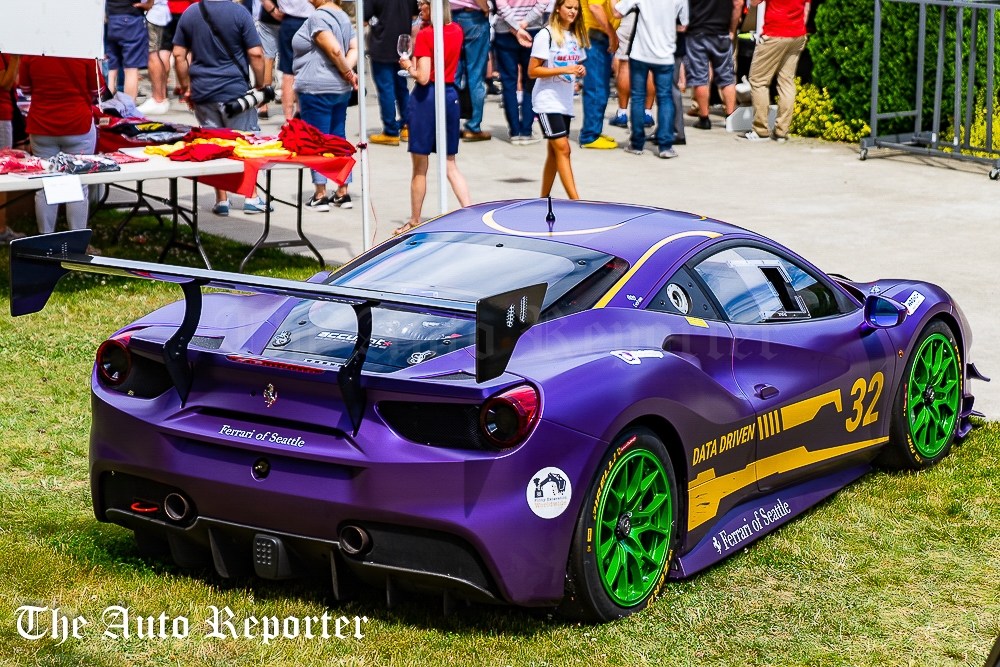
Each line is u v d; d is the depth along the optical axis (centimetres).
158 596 389
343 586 366
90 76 823
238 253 925
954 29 1354
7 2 605
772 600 400
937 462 539
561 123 994
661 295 412
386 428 346
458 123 948
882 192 1155
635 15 1355
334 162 852
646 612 387
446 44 922
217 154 827
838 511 482
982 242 955
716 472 415
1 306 755
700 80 1503
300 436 354
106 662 346
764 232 983
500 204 482
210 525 372
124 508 392
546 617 378
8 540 430
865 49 1391
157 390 383
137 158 808
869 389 495
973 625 386
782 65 1427
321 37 1016
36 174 739
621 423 362
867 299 491
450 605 357
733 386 425
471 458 338
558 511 348
